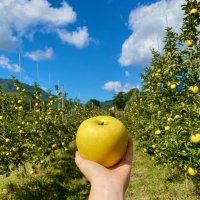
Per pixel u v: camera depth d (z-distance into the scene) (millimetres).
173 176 1998
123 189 328
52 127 2709
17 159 2025
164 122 1715
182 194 1709
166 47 1808
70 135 3361
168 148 1212
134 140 4203
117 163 358
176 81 1549
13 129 2092
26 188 2002
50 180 2146
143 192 1886
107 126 353
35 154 2391
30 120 2537
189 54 1241
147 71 2250
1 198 1859
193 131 1073
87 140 348
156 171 2285
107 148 343
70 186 2127
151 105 2176
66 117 3816
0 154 1924
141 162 2676
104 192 316
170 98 1617
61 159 2873
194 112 1099
